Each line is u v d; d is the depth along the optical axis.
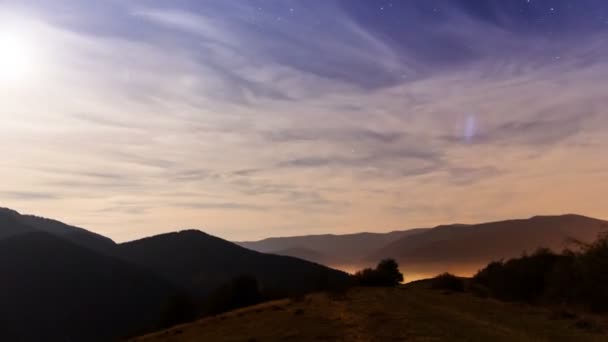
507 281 42.75
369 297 38.06
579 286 34.97
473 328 22.38
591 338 19.97
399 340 20.02
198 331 29.78
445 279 47.56
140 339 32.34
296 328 24.84
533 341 19.31
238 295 64.56
